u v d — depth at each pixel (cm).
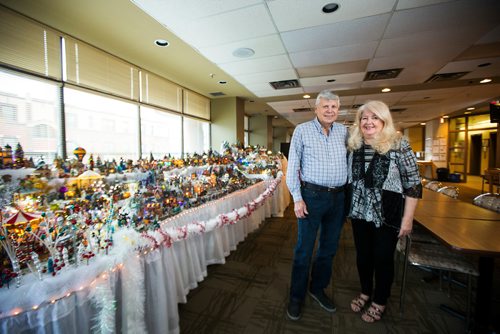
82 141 290
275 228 357
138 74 365
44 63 240
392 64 340
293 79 416
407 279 212
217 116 582
